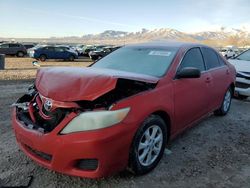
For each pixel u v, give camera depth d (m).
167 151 4.40
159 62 4.36
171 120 4.00
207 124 5.81
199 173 3.75
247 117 6.42
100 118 3.04
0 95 8.15
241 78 7.94
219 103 5.95
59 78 3.48
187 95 4.35
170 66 4.22
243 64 8.32
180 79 4.22
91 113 3.06
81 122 3.05
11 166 3.79
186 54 4.69
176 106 4.06
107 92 3.11
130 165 3.43
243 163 4.09
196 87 4.62
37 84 3.63
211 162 4.08
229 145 4.74
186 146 4.63
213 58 5.72
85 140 2.99
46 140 3.14
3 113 6.15
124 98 3.32
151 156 3.71
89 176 3.11
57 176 3.56
